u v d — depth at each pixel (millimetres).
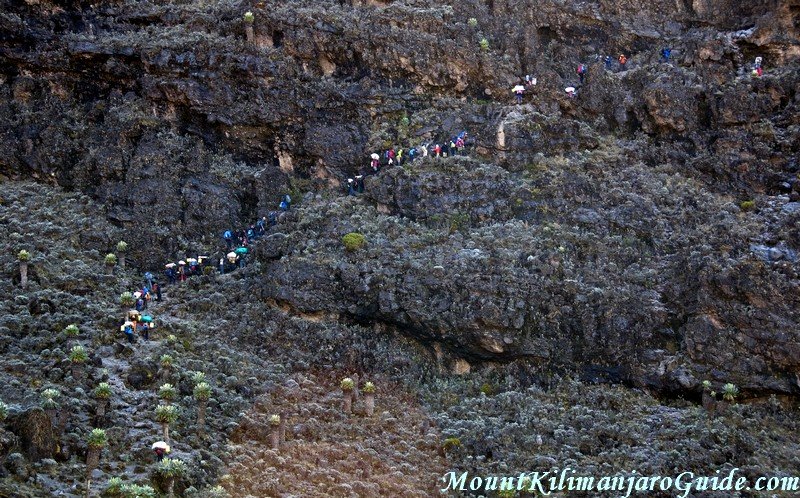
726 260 60406
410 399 57031
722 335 58406
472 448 53031
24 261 59156
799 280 59719
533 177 66750
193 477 47438
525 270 60500
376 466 51250
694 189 67125
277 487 47906
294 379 57188
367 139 70500
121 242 64812
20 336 55156
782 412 57125
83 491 44312
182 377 53906
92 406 49938
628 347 59000
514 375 58906
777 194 67438
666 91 70375
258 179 68750
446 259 61281
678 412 56406
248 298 62250
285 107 71312
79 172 69188
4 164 69438
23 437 45469
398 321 59969
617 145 70062
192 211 67500
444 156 67812
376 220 64750
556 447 53156
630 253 62812
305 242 63469
